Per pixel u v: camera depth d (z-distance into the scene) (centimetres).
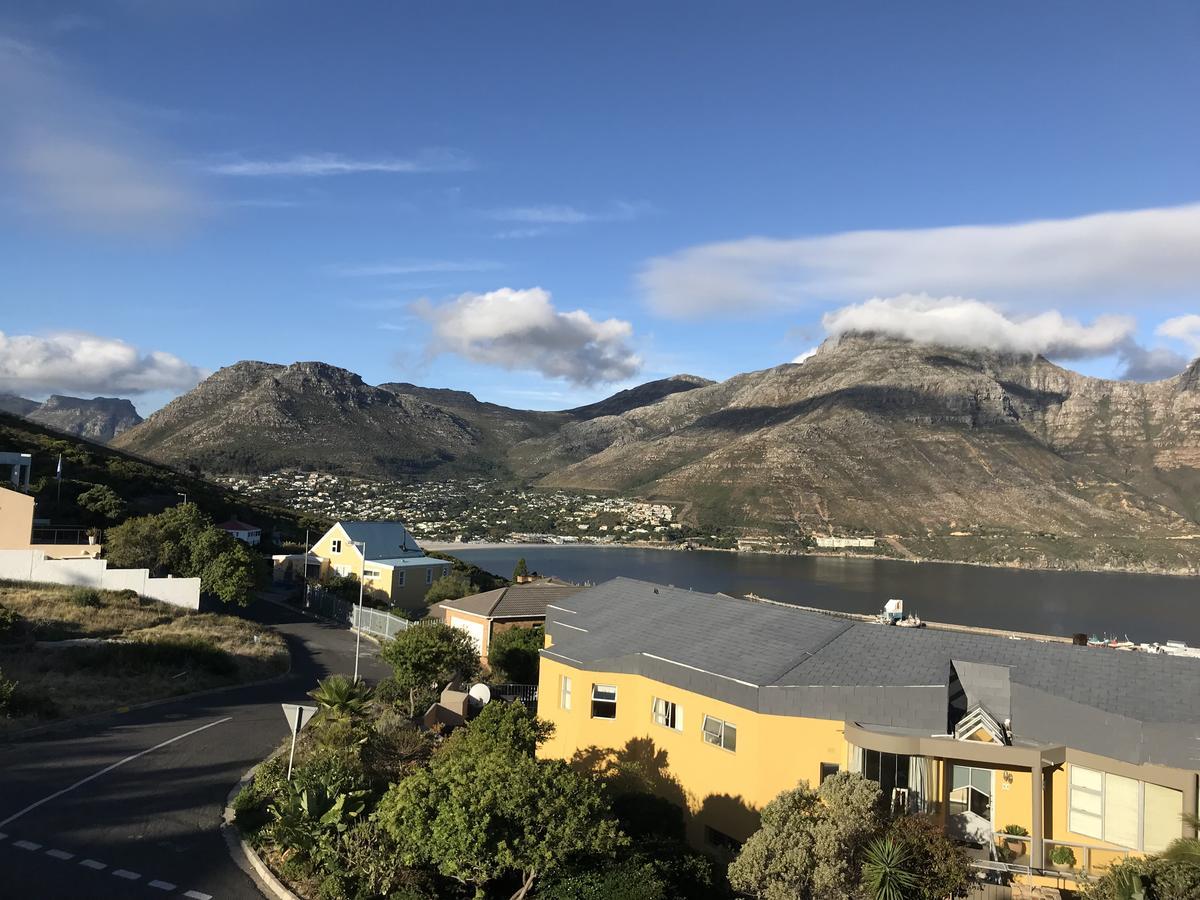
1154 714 1582
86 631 3544
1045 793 1664
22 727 2284
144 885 1404
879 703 1777
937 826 1630
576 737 2352
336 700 2327
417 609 6400
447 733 2747
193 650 3381
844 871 1374
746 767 1905
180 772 2050
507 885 1472
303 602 6006
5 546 4666
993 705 1780
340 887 1388
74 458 8081
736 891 1538
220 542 5162
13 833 1578
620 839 1384
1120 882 1268
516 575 7550
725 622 2431
